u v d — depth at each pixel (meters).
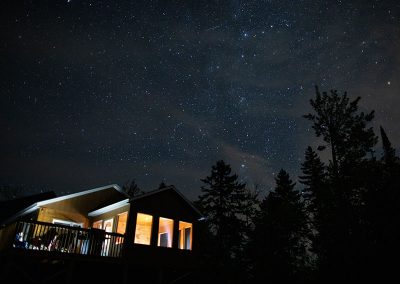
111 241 13.95
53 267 13.43
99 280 14.42
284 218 23.12
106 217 16.64
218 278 22.34
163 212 16.09
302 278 20.64
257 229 23.56
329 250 16.78
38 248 12.21
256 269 22.08
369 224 16.50
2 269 12.98
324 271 17.34
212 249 24.55
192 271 16.58
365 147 17.41
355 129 17.33
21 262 12.59
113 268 14.77
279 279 21.14
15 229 11.82
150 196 15.84
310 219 22.83
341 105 18.25
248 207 27.25
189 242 16.81
